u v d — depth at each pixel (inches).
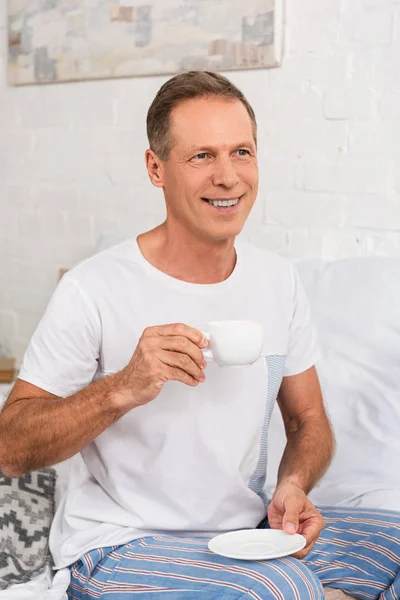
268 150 105.9
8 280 148.1
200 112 57.7
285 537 55.2
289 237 104.7
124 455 60.3
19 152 142.4
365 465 75.4
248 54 105.1
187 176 58.1
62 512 63.6
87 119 129.0
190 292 61.3
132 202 123.6
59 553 60.1
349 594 60.6
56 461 57.4
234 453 60.4
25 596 56.4
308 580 52.6
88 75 126.5
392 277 85.9
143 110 120.0
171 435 59.6
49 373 59.0
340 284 88.0
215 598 51.0
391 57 93.0
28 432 56.5
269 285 65.1
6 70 142.8
